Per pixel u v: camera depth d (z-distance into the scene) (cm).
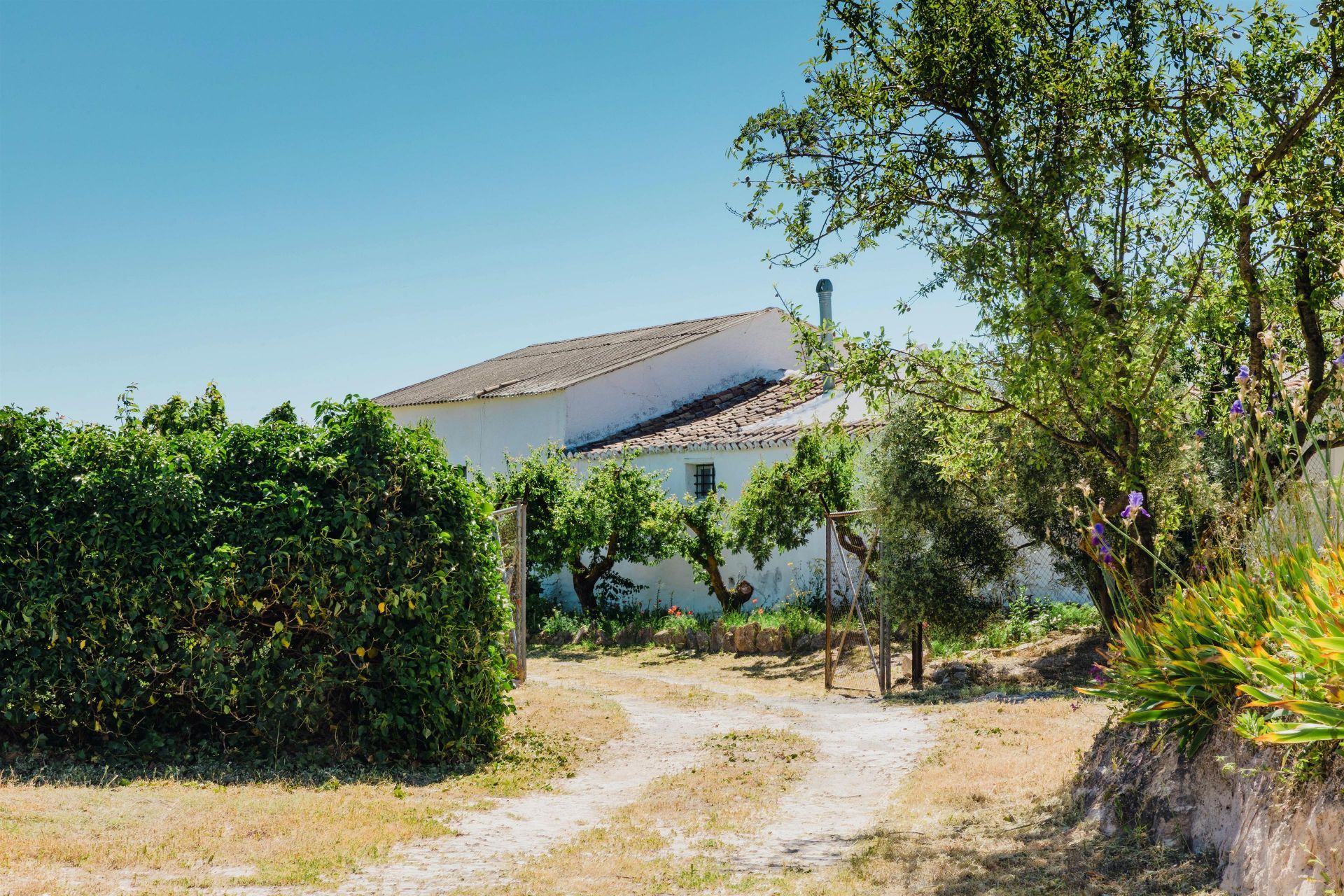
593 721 1252
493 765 1007
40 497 906
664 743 1156
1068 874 558
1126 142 821
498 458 3055
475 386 3331
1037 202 790
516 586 1572
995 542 1480
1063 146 824
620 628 2330
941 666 1623
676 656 2052
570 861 655
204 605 898
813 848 699
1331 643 436
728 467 2431
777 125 861
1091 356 747
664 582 2553
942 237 873
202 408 1319
